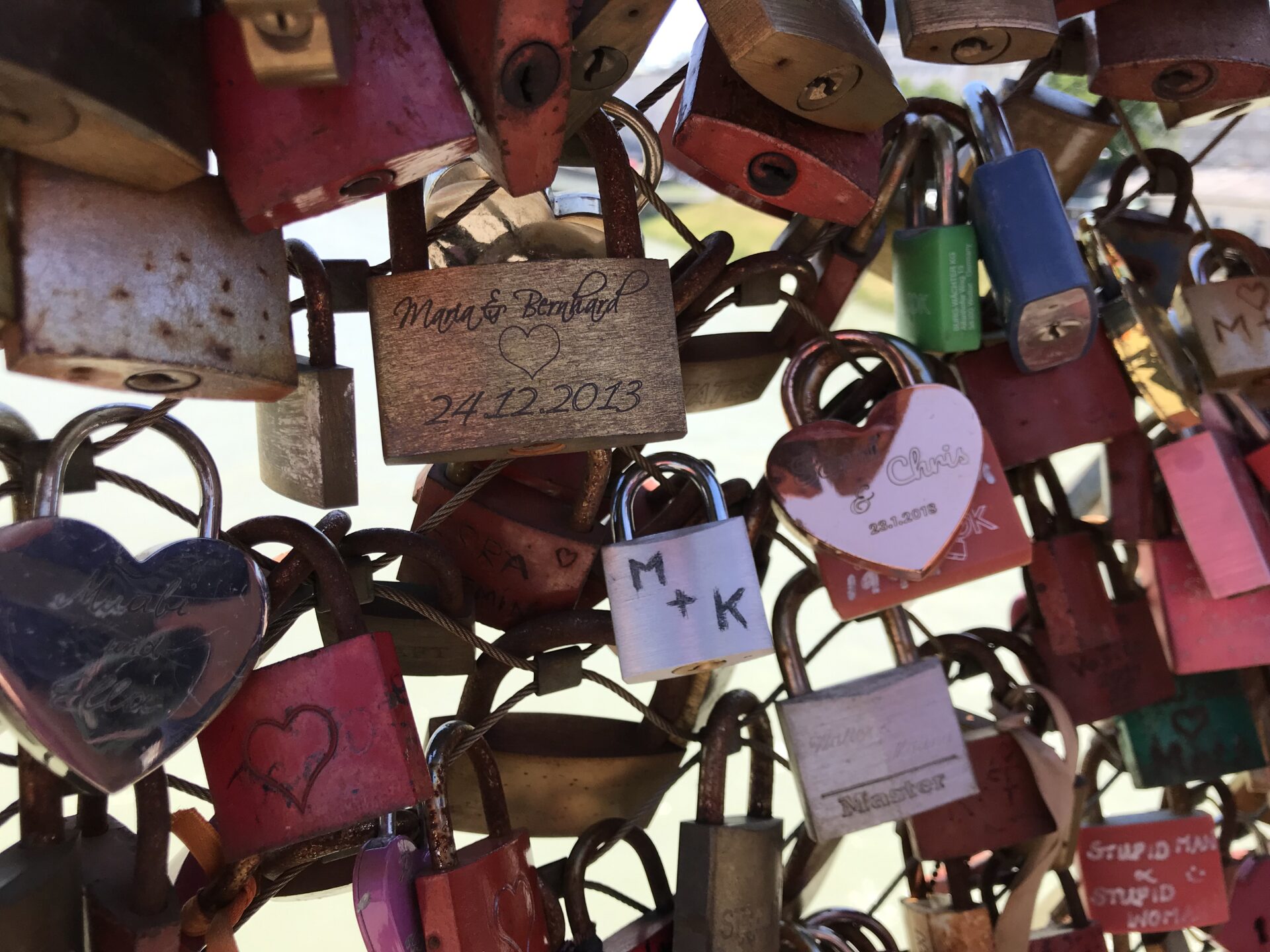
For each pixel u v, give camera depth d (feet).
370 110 3.07
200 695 3.43
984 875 5.49
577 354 3.83
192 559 3.46
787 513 4.52
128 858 3.97
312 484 4.50
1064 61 5.41
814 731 4.68
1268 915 6.00
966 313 4.92
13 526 3.15
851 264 5.13
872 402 5.21
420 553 4.36
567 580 4.70
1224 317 5.78
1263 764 5.63
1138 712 5.66
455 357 3.76
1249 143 8.64
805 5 3.78
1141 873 5.60
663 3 3.27
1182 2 4.96
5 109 2.62
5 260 2.85
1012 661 8.59
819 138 4.27
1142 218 5.90
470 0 3.11
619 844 7.60
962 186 5.37
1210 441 5.30
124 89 2.72
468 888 3.86
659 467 4.44
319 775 3.70
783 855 5.13
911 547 4.53
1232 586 5.23
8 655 3.05
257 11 2.60
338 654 3.74
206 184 3.23
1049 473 5.75
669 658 4.08
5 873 3.48
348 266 4.62
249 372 3.30
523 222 4.75
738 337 5.25
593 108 3.71
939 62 4.48
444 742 4.16
